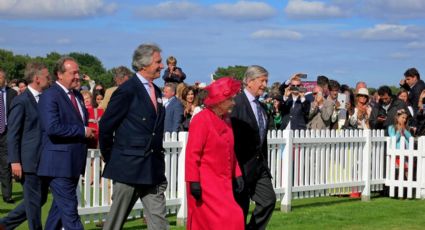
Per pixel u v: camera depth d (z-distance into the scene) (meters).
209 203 8.57
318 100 17.30
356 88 18.38
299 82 17.20
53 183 9.54
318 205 15.89
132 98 8.78
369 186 17.12
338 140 16.41
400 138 17.52
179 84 16.08
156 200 8.95
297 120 16.97
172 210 12.91
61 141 9.53
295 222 13.33
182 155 12.87
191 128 8.68
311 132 15.70
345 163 16.70
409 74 19.19
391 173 17.62
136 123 8.77
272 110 17.17
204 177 8.62
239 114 9.94
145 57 8.88
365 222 13.50
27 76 10.22
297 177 15.38
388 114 17.88
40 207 10.14
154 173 8.83
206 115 8.66
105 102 14.50
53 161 9.48
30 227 10.09
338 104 17.52
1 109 15.07
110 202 12.21
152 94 8.95
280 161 14.81
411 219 13.95
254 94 10.10
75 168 9.57
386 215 14.45
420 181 17.30
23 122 10.06
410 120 18.55
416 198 17.38
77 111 9.73
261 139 10.09
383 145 17.70
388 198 17.52
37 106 9.99
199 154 8.61
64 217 9.47
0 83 15.25
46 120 9.39
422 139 17.27
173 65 16.94
